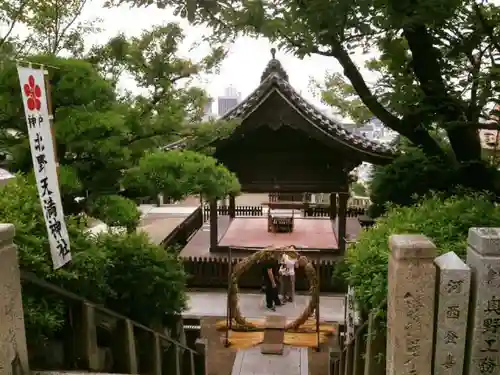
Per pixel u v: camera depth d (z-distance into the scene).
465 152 8.52
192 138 9.94
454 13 7.07
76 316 5.55
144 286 7.30
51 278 5.28
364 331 6.29
